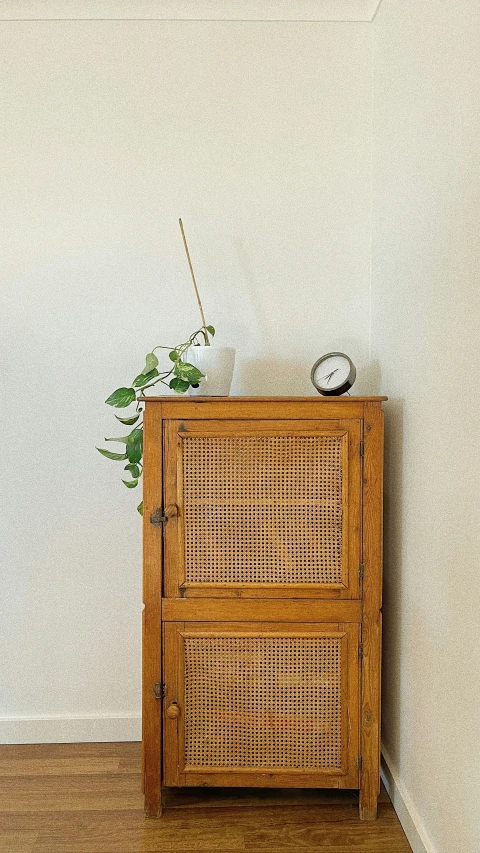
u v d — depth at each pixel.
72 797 2.19
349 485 2.06
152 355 2.23
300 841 1.98
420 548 1.93
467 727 1.55
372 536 2.06
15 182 2.50
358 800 2.20
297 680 2.09
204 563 2.09
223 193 2.52
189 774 2.11
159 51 2.50
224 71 2.51
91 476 2.54
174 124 2.51
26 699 2.55
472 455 1.53
